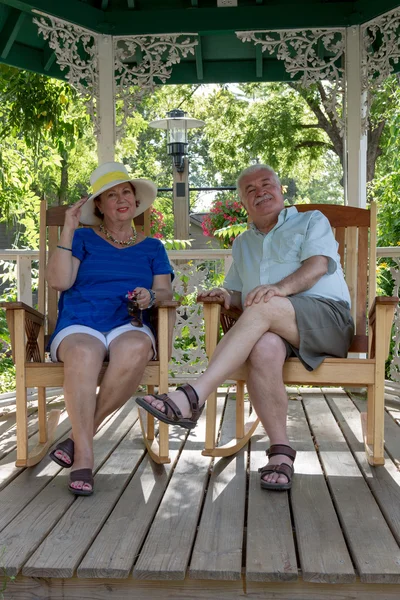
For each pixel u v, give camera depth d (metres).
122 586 1.83
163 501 2.33
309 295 2.71
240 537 2.00
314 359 2.61
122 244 2.96
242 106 13.50
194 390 2.37
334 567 1.78
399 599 1.78
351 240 3.39
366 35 4.46
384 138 12.80
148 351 2.64
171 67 4.91
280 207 2.97
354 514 2.19
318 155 13.20
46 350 2.86
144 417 3.38
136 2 4.50
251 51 5.20
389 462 2.79
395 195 7.09
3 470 2.75
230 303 2.88
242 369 2.70
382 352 2.65
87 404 2.49
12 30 4.56
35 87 6.79
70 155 14.66
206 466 2.77
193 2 4.39
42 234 3.25
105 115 4.54
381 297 2.62
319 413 3.79
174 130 7.32
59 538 2.01
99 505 2.31
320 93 11.91
